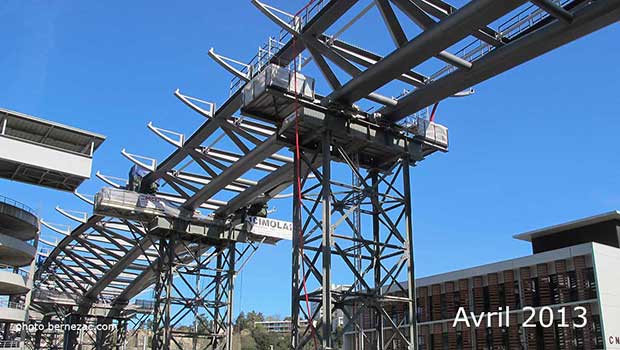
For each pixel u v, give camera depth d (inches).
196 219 1908.2
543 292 1994.3
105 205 1785.2
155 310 1867.6
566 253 1962.4
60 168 1702.8
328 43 1139.3
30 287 2336.4
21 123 1736.0
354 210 1156.5
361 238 1155.3
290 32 1117.1
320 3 1087.0
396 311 2440.9
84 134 1804.9
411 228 1207.6
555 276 1988.2
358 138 1191.6
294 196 1170.6
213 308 1937.7
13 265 2463.1
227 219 1967.3
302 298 1111.6
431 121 1327.5
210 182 1726.1
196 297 1903.3
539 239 2320.4
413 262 1181.7
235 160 1722.4
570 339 1873.8
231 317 1908.2
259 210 1994.3
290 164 1581.0
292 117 1180.5
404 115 1226.0
